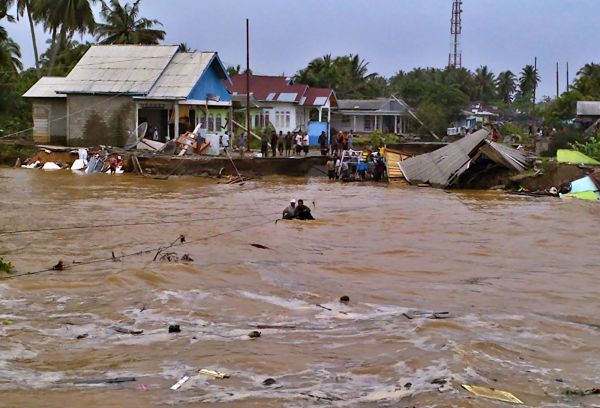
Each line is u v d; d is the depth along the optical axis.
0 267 14.86
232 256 17.02
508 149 37.88
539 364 9.69
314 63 81.31
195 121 46.19
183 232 20.48
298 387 8.65
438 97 76.75
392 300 13.26
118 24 62.72
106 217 23.19
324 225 22.42
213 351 10.02
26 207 25.25
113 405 7.98
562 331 11.32
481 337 10.81
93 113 45.19
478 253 18.31
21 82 58.19
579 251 18.80
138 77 45.31
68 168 41.12
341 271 15.80
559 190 32.50
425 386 8.59
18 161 42.84
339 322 11.61
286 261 16.67
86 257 16.67
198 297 13.04
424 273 15.84
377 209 26.58
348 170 38.91
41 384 8.67
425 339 10.62
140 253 17.14
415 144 44.34
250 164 38.88
